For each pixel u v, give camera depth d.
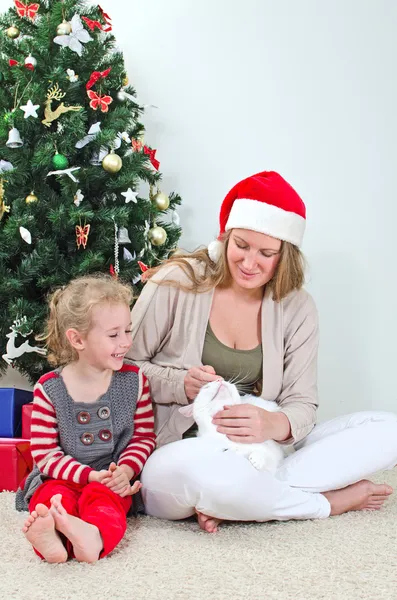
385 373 2.59
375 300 2.58
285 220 1.61
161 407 1.69
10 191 2.09
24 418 1.93
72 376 1.57
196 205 2.63
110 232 2.11
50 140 2.07
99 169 2.10
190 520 1.59
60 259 2.08
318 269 2.59
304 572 1.25
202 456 1.44
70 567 1.27
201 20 2.61
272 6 2.59
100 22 2.23
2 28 2.24
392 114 2.57
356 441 1.63
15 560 1.30
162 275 1.75
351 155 2.58
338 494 1.64
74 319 1.53
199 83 2.62
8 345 2.02
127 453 1.57
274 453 1.56
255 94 2.60
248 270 1.62
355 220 2.58
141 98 2.63
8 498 1.74
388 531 1.50
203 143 2.62
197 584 1.19
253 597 1.13
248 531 1.49
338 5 2.57
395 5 2.56
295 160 2.59
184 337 1.71
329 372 2.60
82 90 2.16
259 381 1.74
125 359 1.69
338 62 2.58
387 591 1.17
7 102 2.12
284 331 1.75
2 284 2.05
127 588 1.17
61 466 1.48
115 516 1.33
